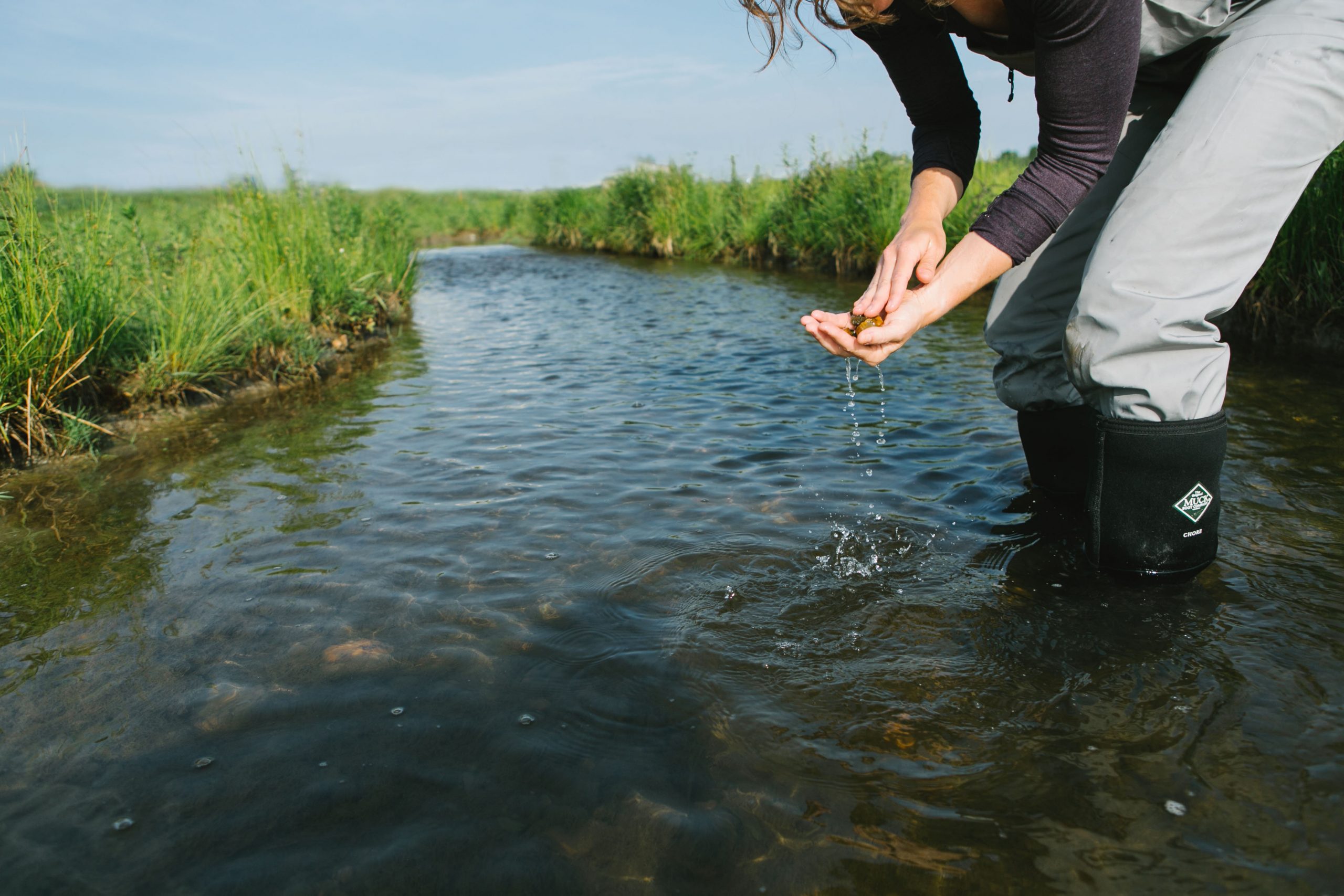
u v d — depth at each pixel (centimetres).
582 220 1780
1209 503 192
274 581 224
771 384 439
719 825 135
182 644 194
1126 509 197
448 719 163
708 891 123
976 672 175
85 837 135
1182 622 188
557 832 134
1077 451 254
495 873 126
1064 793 139
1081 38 155
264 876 126
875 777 145
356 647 190
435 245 2277
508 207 2389
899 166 942
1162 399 183
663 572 223
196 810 140
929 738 155
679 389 434
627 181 1555
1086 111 163
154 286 461
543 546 242
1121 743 151
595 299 855
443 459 327
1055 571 215
